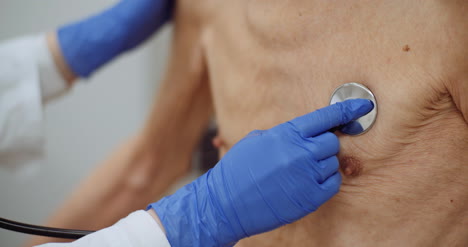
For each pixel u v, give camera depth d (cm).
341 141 79
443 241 77
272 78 84
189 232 80
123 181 131
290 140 77
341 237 81
